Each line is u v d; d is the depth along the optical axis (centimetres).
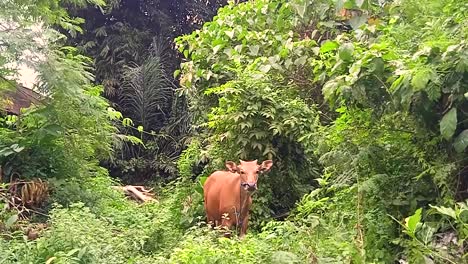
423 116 419
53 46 741
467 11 423
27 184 682
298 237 446
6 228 566
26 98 787
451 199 394
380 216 439
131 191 1014
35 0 695
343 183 473
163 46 1477
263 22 841
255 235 566
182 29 1562
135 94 1358
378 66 422
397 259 416
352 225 461
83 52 1412
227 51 809
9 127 848
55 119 742
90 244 468
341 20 775
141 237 545
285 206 705
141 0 1516
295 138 698
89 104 760
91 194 748
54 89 707
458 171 413
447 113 389
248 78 714
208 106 852
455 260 358
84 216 560
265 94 704
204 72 829
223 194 616
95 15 1461
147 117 1360
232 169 602
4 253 452
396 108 421
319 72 554
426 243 353
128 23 1495
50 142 765
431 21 464
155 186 1227
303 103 711
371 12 640
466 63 376
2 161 736
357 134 470
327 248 411
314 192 520
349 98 438
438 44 397
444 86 392
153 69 1364
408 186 446
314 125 675
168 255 516
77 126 774
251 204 666
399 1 534
